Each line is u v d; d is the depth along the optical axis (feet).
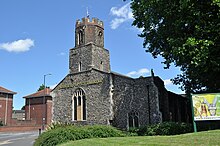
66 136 58.03
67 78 133.18
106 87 116.57
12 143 90.07
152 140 46.55
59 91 133.80
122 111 109.60
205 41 57.11
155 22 74.28
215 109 55.31
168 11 65.41
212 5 57.82
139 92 106.73
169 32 70.44
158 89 104.42
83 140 53.88
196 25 59.67
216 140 40.11
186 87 87.97
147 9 74.90
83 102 124.16
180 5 60.64
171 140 44.27
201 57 56.75
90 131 61.87
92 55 129.80
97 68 131.13
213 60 58.90
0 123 179.22
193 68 66.18
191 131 65.62
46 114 212.23
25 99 226.79
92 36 136.05
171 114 113.50
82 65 131.44
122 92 111.75
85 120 120.16
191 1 59.31
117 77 115.03
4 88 208.95
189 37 61.21
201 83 76.95
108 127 66.08
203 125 66.95
